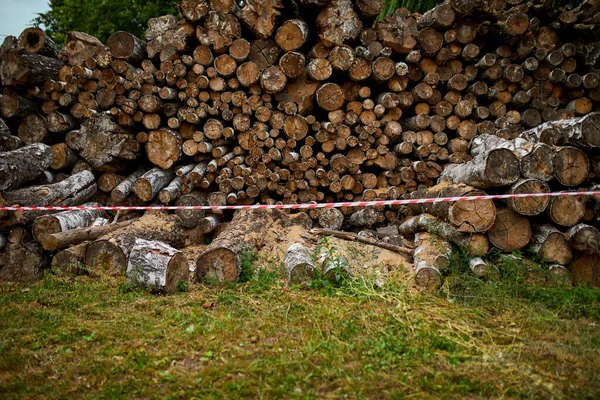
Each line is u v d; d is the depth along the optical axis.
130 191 6.36
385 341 3.27
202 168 6.38
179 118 6.27
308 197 6.32
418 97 6.23
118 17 16.55
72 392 2.80
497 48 6.37
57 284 4.51
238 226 5.40
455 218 4.52
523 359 3.11
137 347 3.30
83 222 5.62
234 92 6.14
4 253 4.99
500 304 3.94
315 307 3.84
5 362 3.07
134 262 4.32
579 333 3.44
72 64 6.64
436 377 2.86
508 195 4.37
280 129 6.22
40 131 6.52
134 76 6.30
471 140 6.30
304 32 5.95
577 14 6.25
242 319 3.68
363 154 6.29
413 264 4.90
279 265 4.91
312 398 2.69
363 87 6.14
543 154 4.51
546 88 6.45
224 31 5.93
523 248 4.69
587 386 2.78
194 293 4.29
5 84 6.39
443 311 3.79
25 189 5.35
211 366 3.03
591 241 4.38
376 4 5.91
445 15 5.93
